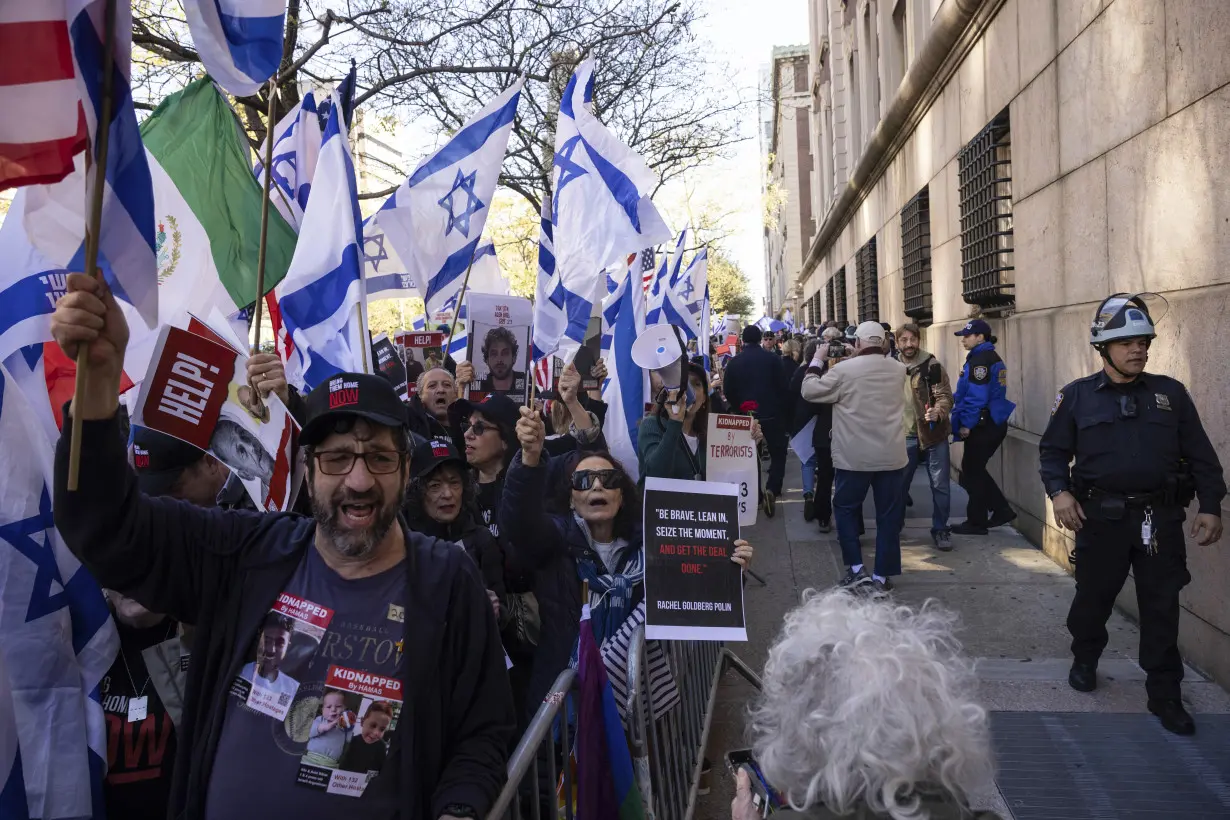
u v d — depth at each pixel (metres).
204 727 2.12
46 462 2.50
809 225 52.31
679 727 3.89
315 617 2.13
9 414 2.43
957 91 11.40
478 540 3.63
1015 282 9.21
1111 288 6.64
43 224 2.17
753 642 6.27
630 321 5.66
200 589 2.17
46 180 1.92
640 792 3.15
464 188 5.51
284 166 5.57
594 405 6.16
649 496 3.60
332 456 2.12
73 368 2.88
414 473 3.58
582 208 5.36
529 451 3.43
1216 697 4.94
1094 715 4.84
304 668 2.09
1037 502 8.17
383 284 6.98
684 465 5.38
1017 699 5.08
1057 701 5.03
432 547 2.27
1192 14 5.33
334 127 4.44
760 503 11.02
